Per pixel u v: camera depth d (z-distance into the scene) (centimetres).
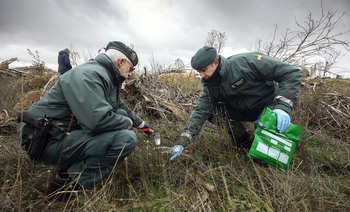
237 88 189
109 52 164
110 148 149
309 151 213
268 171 182
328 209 134
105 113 138
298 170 180
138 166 174
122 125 153
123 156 156
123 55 163
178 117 287
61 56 578
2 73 616
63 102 143
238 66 182
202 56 177
